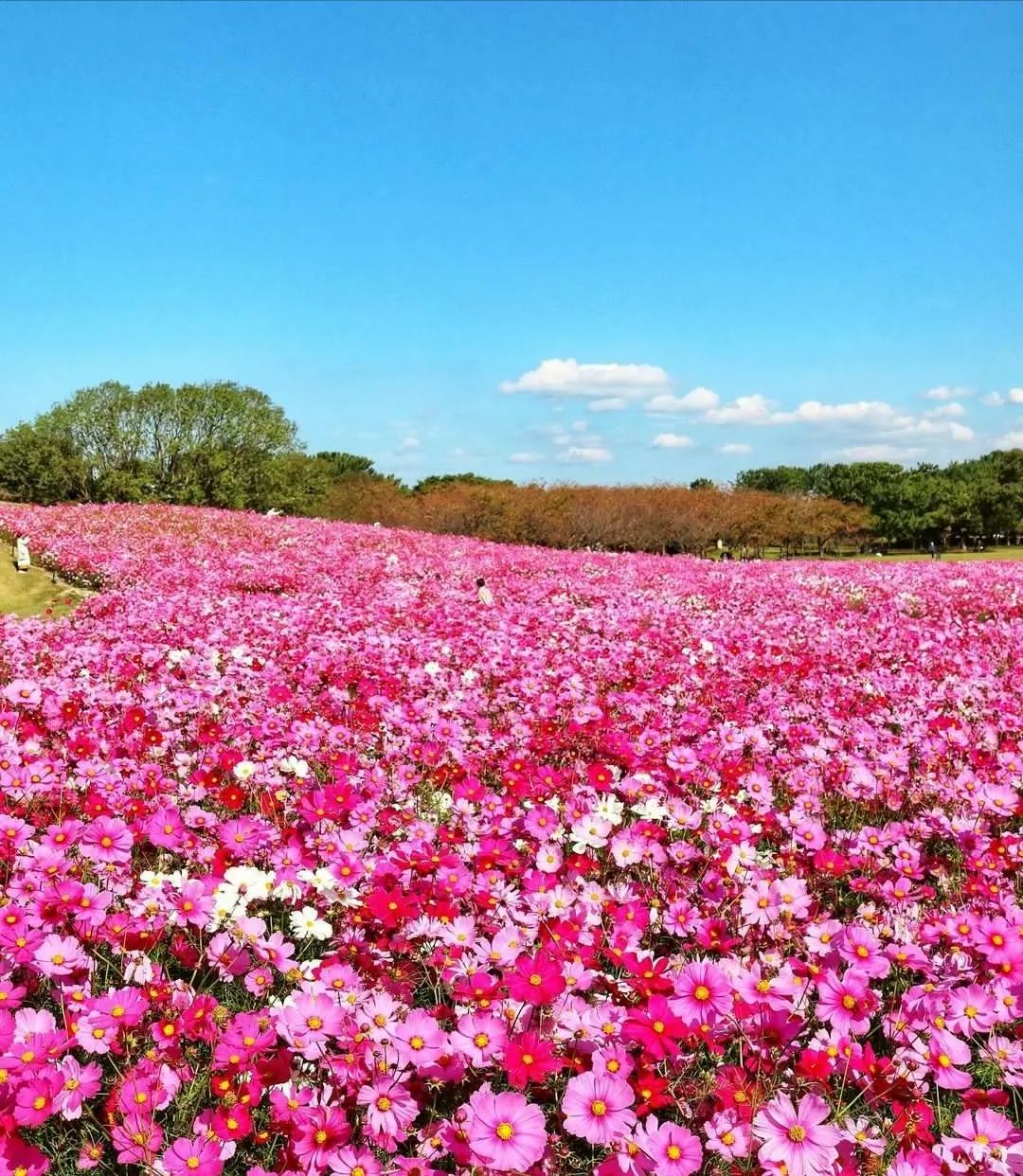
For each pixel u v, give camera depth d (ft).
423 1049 8.54
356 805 14.10
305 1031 8.66
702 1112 8.50
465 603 49.39
